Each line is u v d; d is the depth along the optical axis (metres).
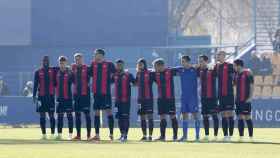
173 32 114.62
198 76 47.34
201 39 108.19
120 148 35.62
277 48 98.62
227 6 128.75
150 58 99.19
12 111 79.31
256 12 106.88
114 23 110.44
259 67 89.06
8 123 79.38
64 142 42.34
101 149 34.53
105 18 110.56
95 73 46.59
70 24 110.75
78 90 47.06
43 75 48.41
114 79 46.69
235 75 46.31
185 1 117.75
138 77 47.03
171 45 109.25
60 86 48.16
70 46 110.62
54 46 110.94
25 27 111.00
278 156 30.11
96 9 110.56
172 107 46.78
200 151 33.53
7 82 89.06
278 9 106.25
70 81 47.94
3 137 51.25
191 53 96.81
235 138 50.78
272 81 86.38
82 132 60.34
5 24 110.94
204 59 47.31
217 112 47.19
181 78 47.22
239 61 46.12
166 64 97.50
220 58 46.88
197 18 127.88
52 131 49.19
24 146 37.03
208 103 47.06
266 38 105.56
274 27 105.31
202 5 126.25
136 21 109.94
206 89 47.12
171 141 45.09
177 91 76.56
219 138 51.16
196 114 47.25
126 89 46.50
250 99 45.88
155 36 109.50
